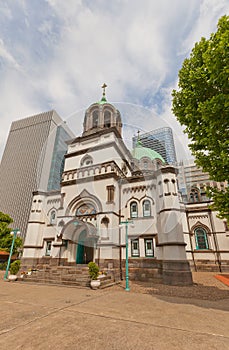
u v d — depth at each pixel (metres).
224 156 4.96
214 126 5.16
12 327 3.55
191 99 6.11
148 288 8.70
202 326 3.67
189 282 9.70
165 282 10.13
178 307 5.25
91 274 8.79
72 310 4.75
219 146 5.26
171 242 10.76
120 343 2.88
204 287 8.96
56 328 3.49
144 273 11.27
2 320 3.95
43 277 10.66
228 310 4.98
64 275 10.40
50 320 3.95
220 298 6.61
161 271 10.96
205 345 2.83
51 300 5.99
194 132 6.40
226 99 4.58
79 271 10.71
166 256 10.70
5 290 7.97
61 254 12.98
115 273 10.82
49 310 4.73
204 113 5.11
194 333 3.30
